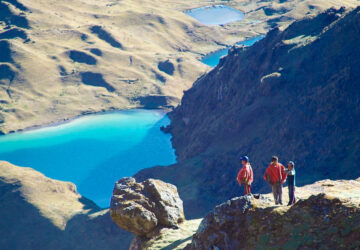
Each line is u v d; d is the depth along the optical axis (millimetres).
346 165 123625
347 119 136625
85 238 139000
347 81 144250
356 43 155375
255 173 145375
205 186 152375
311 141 139000
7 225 150250
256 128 163375
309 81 160875
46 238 142500
